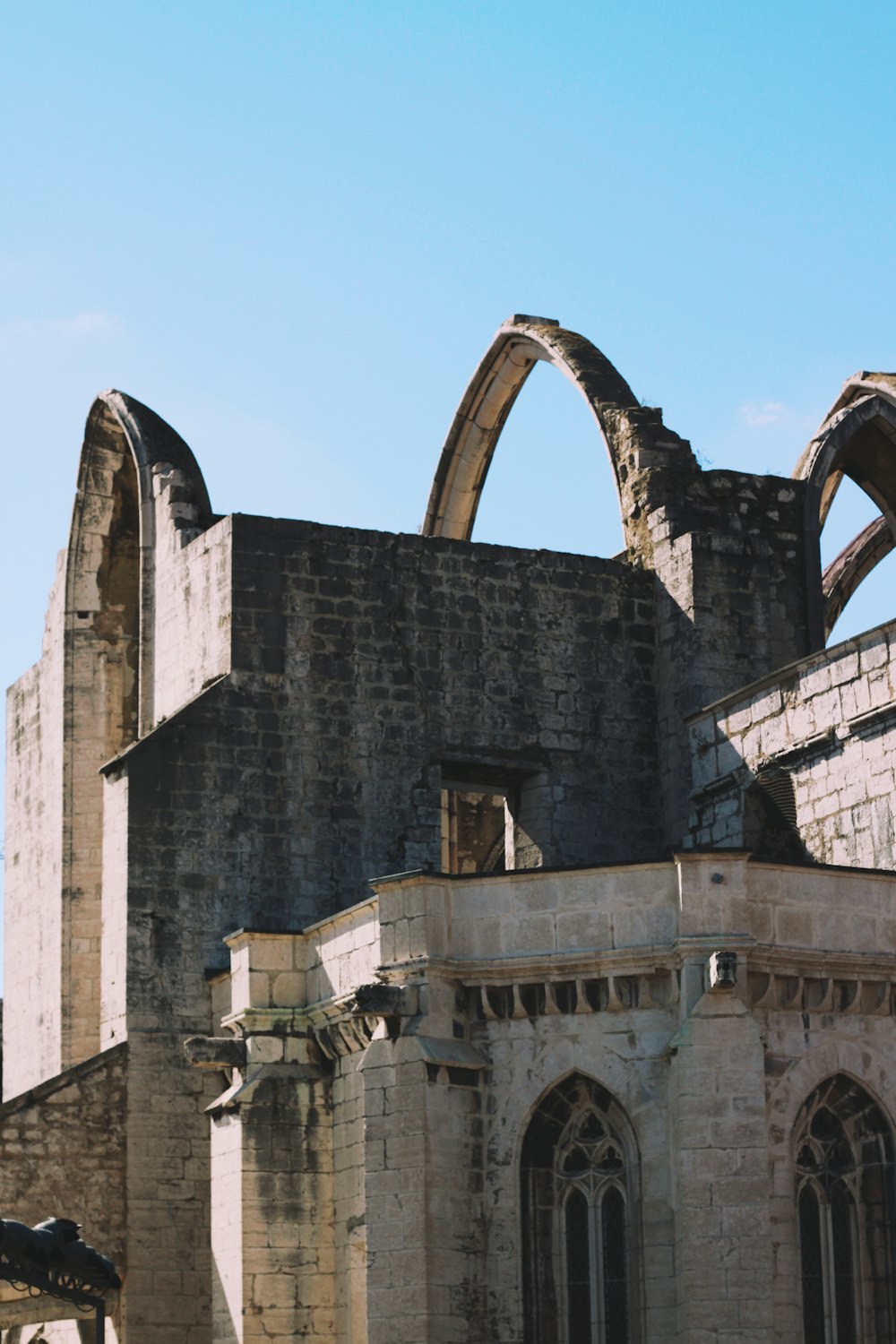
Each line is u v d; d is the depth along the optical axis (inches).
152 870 1752.0
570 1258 1427.2
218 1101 1587.1
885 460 2089.1
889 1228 1424.7
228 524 1840.6
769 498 1982.0
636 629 1957.4
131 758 1765.5
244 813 1788.9
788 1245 1387.8
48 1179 1668.3
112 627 2134.6
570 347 2124.8
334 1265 1550.2
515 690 1904.5
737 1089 1378.0
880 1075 1439.5
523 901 1451.8
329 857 1808.6
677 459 1996.8
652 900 1425.9
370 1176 1432.1
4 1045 2202.3
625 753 1930.4
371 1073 1444.4
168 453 1996.8
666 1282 1380.4
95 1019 2036.2
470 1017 1457.9
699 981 1400.1
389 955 1460.4
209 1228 1694.1
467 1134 1434.5
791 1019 1427.2
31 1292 1567.4
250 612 1828.2
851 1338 1412.4
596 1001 1433.3
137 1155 1691.7
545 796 1897.1
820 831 1748.3
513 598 1919.3
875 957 1445.6
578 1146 1440.7
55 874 2097.7
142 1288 1667.1
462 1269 1413.6
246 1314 1528.1
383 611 1870.1
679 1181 1375.5
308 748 1820.9
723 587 1932.8
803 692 1772.9
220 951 1755.7
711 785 1861.5
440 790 1856.5
